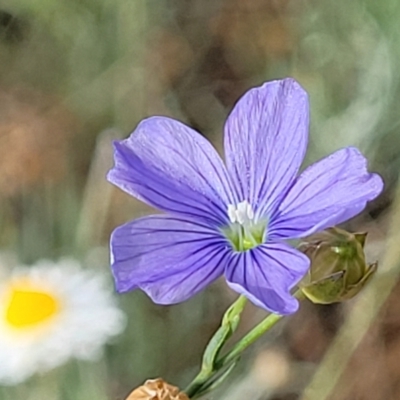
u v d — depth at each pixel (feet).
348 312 0.82
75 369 0.77
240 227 0.63
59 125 0.92
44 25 0.92
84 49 0.91
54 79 0.94
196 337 0.82
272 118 0.64
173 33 0.97
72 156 0.92
